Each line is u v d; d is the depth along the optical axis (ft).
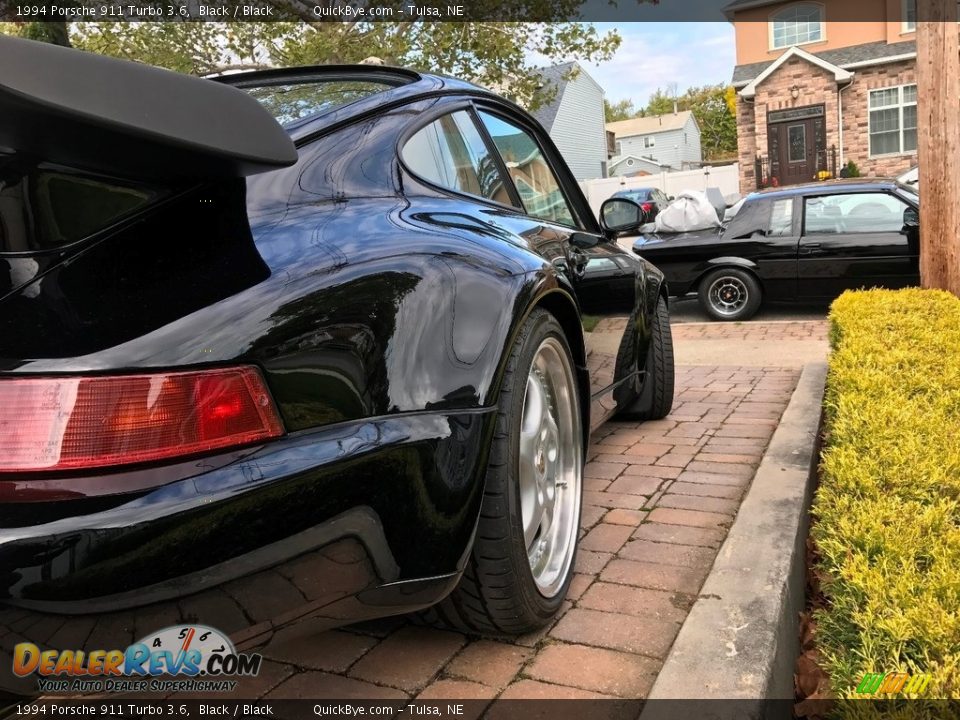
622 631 6.58
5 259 4.36
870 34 74.95
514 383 6.18
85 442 3.89
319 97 7.23
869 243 25.71
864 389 10.32
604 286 10.01
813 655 6.88
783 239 26.86
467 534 5.28
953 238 19.81
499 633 6.40
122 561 3.83
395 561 4.85
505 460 5.92
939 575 5.69
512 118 9.89
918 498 7.27
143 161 4.40
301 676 6.18
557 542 7.34
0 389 3.88
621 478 10.69
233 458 4.24
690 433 12.93
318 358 4.66
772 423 13.29
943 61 19.48
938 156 19.77
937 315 14.85
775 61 74.95
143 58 34.86
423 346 5.26
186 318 4.29
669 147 189.98
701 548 8.15
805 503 8.80
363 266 5.20
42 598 3.70
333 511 4.50
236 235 4.93
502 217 7.91
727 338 25.04
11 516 3.76
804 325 25.85
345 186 6.06
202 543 4.03
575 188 11.66
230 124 4.39
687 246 28.30
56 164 4.36
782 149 75.72
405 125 7.15
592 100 133.18
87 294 4.25
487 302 5.93
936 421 8.83
